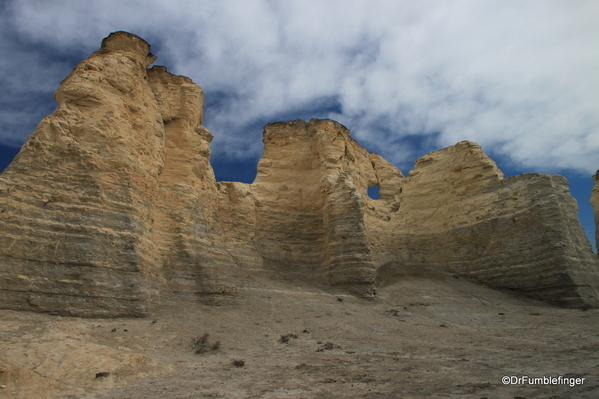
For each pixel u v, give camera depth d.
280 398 8.69
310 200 33.16
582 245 29.81
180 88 27.41
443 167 39.06
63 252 16.47
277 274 28.12
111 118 20.34
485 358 13.45
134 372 11.10
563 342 16.22
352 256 27.16
